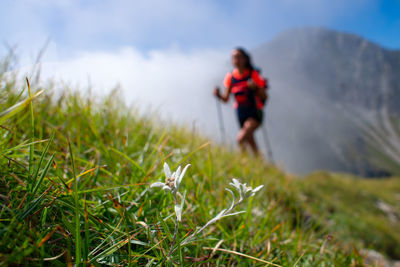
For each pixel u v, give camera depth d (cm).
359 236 474
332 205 564
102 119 215
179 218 68
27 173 95
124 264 88
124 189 128
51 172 116
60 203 86
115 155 162
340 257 167
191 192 160
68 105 195
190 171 164
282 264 130
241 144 538
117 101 255
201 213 140
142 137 233
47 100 190
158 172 169
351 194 1102
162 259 89
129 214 101
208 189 179
